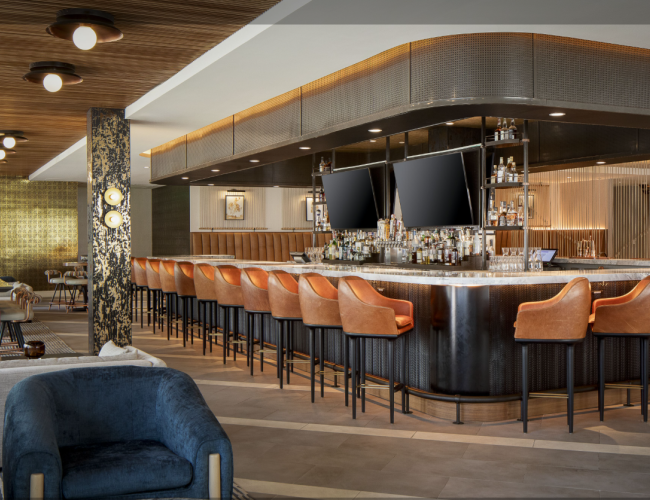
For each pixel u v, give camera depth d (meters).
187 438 2.60
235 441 4.14
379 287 5.49
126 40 5.12
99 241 7.43
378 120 5.32
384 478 3.47
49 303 13.86
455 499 3.19
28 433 2.38
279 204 15.05
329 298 5.27
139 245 17.38
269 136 7.16
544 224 10.88
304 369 6.57
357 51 5.05
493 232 6.30
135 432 2.99
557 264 8.31
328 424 4.56
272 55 5.14
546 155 8.41
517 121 6.67
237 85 6.11
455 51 4.68
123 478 2.48
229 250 14.41
